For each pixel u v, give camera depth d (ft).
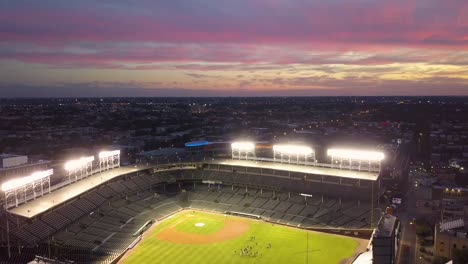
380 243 243.81
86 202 362.94
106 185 406.41
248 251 309.42
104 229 335.06
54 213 325.21
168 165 475.31
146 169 453.99
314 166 435.12
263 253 305.73
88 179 393.09
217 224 375.86
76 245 298.35
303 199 407.64
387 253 243.60
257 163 459.73
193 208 422.00
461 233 332.60
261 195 433.48
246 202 423.23
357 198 393.09
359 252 304.91
